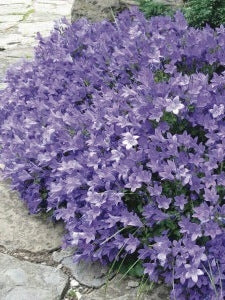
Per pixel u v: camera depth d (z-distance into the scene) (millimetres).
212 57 1056
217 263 870
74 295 952
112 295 942
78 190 1000
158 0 1583
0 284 961
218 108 942
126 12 1289
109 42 1214
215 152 904
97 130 1021
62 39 1310
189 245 869
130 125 972
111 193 938
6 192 1176
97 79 1136
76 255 960
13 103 1305
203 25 1492
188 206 930
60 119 1078
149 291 938
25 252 1029
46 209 1118
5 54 2004
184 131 927
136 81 1097
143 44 1131
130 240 918
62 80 1204
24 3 2777
